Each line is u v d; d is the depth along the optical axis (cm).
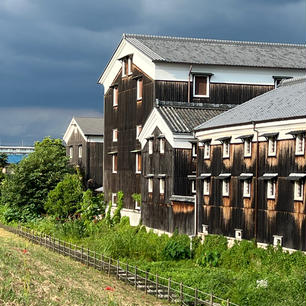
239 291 3175
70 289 3278
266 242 3919
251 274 3509
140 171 6081
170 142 5122
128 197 6316
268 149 3919
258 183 4009
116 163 6706
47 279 3397
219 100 5959
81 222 5950
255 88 6066
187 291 3434
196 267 4119
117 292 3559
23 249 4706
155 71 5788
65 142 9344
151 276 3828
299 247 3631
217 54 6197
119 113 6612
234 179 4266
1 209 7594
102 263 4259
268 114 4019
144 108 6000
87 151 8412
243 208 4159
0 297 2694
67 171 7581
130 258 4528
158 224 5325
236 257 3981
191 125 5169
